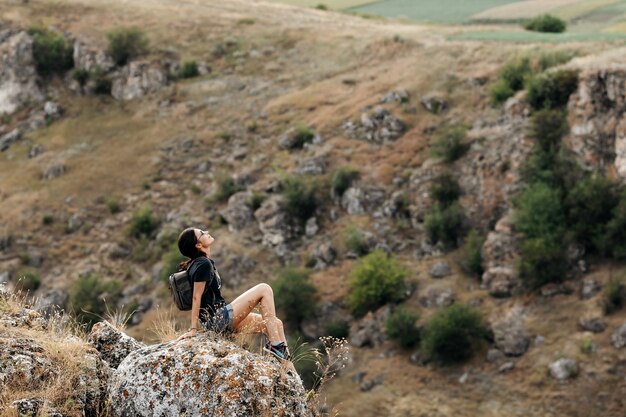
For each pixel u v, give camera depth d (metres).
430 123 67.12
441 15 124.81
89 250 64.88
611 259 49.66
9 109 88.56
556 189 54.09
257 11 105.69
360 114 70.38
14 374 6.40
